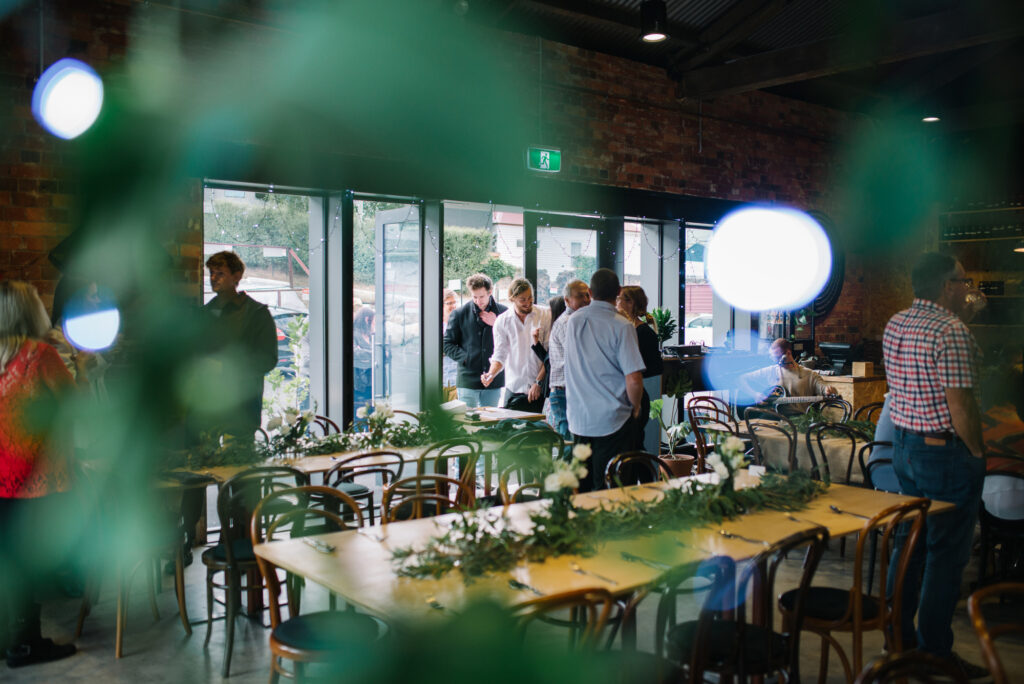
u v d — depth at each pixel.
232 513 4.35
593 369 5.00
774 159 9.76
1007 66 9.50
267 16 6.19
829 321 10.55
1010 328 10.05
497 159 7.50
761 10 7.95
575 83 8.02
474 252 7.75
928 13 8.72
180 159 5.85
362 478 6.89
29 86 5.35
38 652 3.95
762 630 3.11
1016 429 5.03
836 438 5.94
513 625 2.23
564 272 8.45
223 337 5.50
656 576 2.72
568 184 8.00
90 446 4.93
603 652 2.86
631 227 8.88
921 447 3.64
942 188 10.38
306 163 6.41
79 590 4.89
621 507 3.35
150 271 5.73
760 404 7.11
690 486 3.59
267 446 4.95
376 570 2.78
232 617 3.80
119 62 5.62
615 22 7.60
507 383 7.36
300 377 6.75
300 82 6.36
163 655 4.03
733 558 2.91
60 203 5.47
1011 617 4.49
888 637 3.35
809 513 3.51
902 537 3.71
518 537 3.07
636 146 8.51
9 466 3.79
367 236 6.95
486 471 5.50
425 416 5.54
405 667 2.30
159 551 4.23
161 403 5.54
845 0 8.48
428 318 7.29
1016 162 9.80
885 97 10.35
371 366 7.00
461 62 7.23
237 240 6.34
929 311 3.66
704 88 8.55
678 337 9.00
